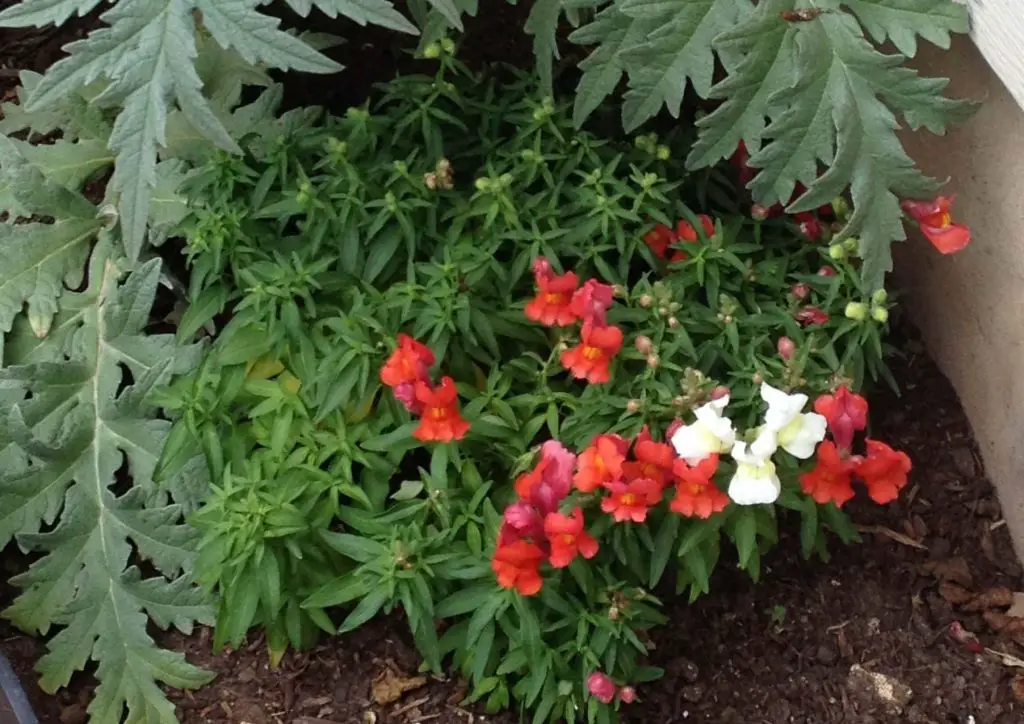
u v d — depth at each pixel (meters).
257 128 0.98
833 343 0.88
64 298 0.96
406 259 0.91
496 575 0.81
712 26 0.84
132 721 0.88
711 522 0.82
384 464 0.86
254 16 0.80
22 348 0.96
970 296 0.96
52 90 0.80
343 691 0.89
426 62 1.08
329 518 0.84
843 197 0.99
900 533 0.96
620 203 0.92
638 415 0.83
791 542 0.95
